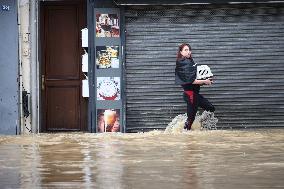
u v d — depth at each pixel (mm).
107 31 30516
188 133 27375
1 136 27688
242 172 12086
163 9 30516
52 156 16672
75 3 32156
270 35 30781
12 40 30391
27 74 30531
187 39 30641
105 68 30531
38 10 30906
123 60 30453
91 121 30453
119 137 25688
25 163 14602
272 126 30719
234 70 30656
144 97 30594
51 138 25656
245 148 18875
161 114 30547
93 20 30500
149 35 30578
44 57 31938
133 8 30422
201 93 30609
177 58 28844
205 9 30609
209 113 30172
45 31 31953
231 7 30594
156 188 9734
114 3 30344
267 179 10859
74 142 22828
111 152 17906
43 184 10398
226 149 18547
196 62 30734
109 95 30516
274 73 30750
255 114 30672
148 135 26859
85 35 30719
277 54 30766
